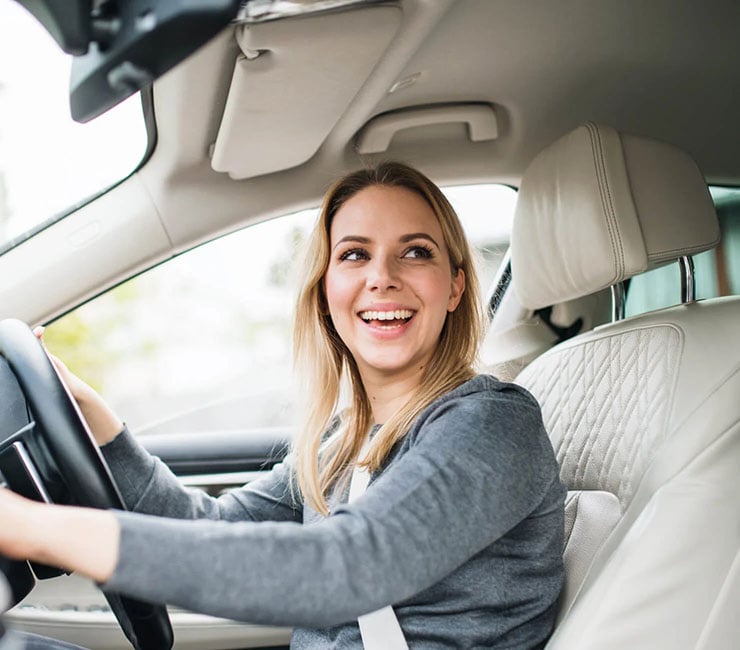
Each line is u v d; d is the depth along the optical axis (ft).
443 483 3.43
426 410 4.05
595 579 4.16
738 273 7.02
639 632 3.96
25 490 3.53
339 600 3.04
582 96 6.12
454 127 6.36
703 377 4.44
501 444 3.68
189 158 5.88
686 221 4.89
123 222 5.91
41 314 5.83
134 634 3.74
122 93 2.33
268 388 8.02
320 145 5.98
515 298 7.66
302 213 6.41
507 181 6.75
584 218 4.90
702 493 4.10
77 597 6.10
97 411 4.61
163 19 2.09
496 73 5.75
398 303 4.45
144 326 12.25
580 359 5.33
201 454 6.91
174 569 2.86
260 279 8.76
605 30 5.42
